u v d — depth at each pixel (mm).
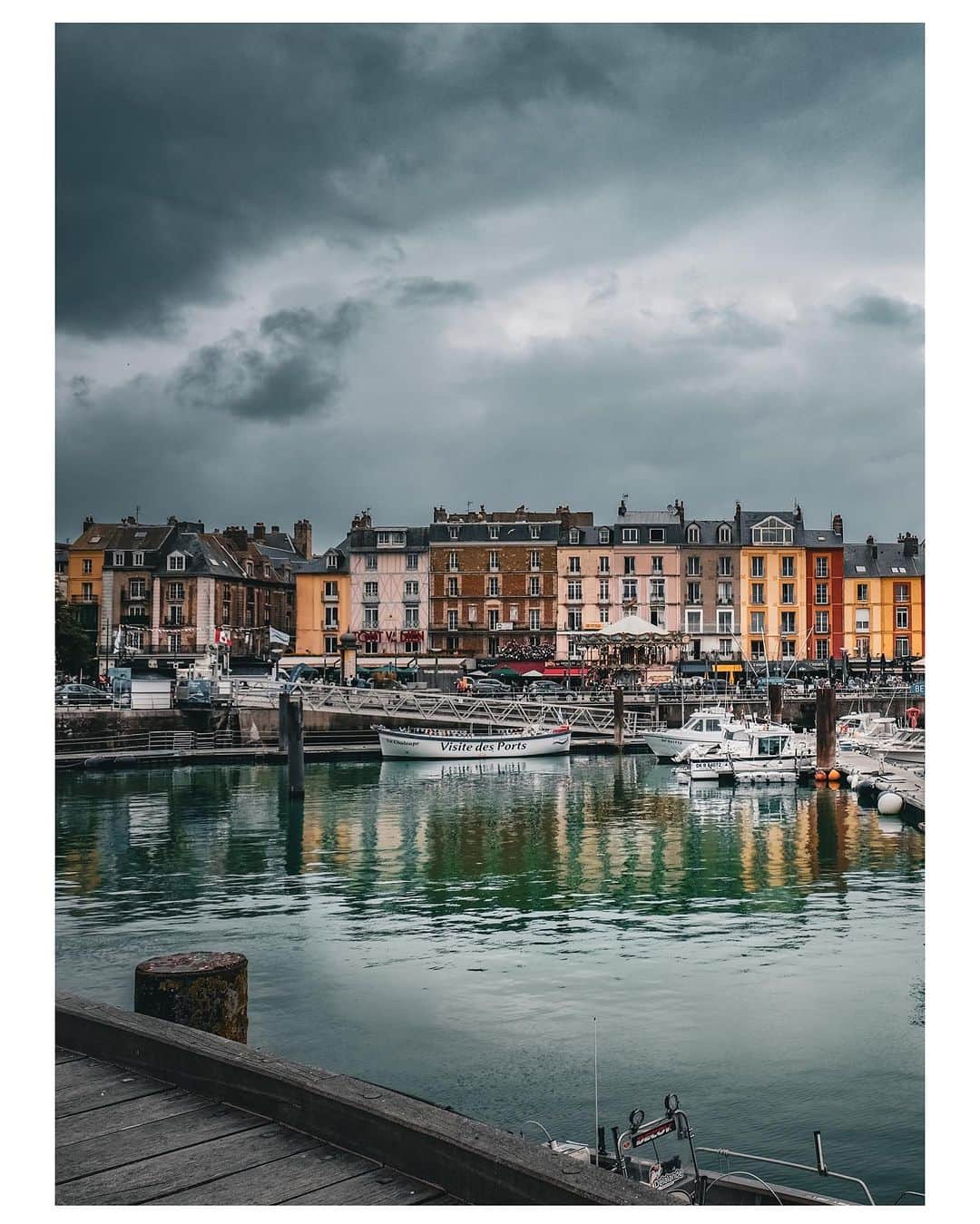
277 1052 15023
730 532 86125
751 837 32594
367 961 19219
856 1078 14055
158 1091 8133
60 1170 6898
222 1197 6598
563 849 30562
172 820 36125
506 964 18938
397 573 86000
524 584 85312
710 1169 11781
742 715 57219
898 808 36906
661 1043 15281
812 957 19250
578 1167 6219
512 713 62781
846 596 86125
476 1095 13625
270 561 100375
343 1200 6512
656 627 68438
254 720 58906
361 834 33438
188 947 20203
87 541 89750
